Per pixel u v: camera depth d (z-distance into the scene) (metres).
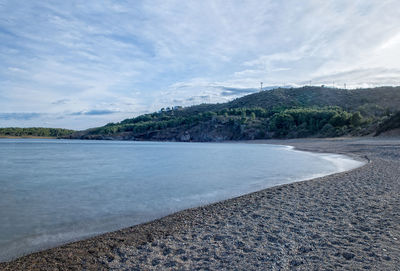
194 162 30.05
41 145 98.94
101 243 6.79
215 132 135.38
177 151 55.28
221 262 5.25
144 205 11.12
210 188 14.38
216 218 8.38
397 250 5.32
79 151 59.38
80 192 14.27
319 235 6.38
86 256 6.02
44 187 15.99
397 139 46.59
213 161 30.64
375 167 17.72
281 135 100.62
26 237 7.66
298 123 101.38
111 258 5.85
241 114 146.12
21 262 5.87
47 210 10.71
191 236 6.91
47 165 29.45
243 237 6.54
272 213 8.46
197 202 11.34
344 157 28.03
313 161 26.52
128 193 13.68
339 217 7.71
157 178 18.48
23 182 17.89
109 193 13.81
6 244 7.14
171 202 11.49
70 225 8.74
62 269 5.43
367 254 5.18
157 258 5.68
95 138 192.38
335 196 10.32
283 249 5.70
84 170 24.30
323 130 84.69
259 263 5.10
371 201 9.33
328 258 5.13
